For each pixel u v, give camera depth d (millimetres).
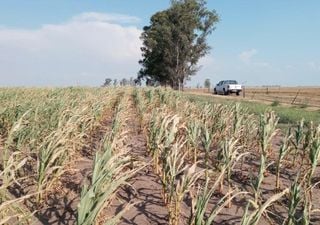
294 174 8406
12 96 15727
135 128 13820
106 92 24141
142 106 14352
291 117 17594
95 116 11727
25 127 8078
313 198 6742
